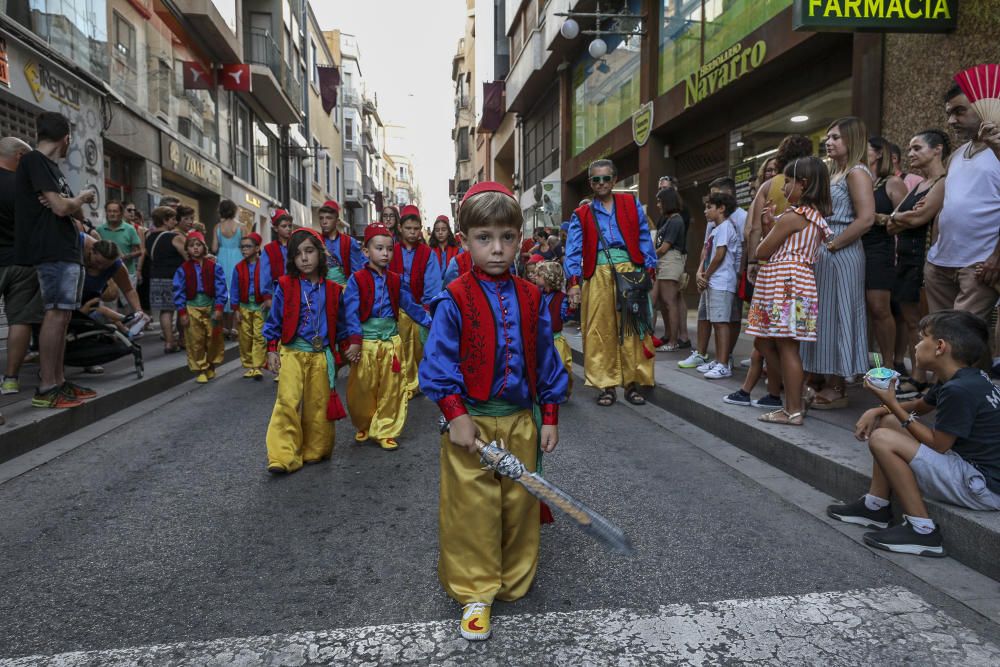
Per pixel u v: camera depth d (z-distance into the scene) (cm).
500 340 232
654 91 1284
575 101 1803
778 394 477
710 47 1068
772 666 204
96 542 303
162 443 477
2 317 906
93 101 1195
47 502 356
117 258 630
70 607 245
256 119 2544
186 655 213
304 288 415
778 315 415
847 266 425
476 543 230
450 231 783
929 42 609
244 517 334
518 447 242
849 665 205
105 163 1338
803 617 232
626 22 1364
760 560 279
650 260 584
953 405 268
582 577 266
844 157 436
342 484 386
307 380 420
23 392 550
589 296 585
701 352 684
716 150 1144
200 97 1867
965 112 397
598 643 218
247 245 758
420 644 218
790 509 338
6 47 927
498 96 2781
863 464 343
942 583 255
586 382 591
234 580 265
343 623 232
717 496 358
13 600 250
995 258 371
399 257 615
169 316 867
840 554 284
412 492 371
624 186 1531
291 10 2880
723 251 606
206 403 625
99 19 1241
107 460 434
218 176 1994
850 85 806
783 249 416
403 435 504
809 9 557
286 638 222
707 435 482
